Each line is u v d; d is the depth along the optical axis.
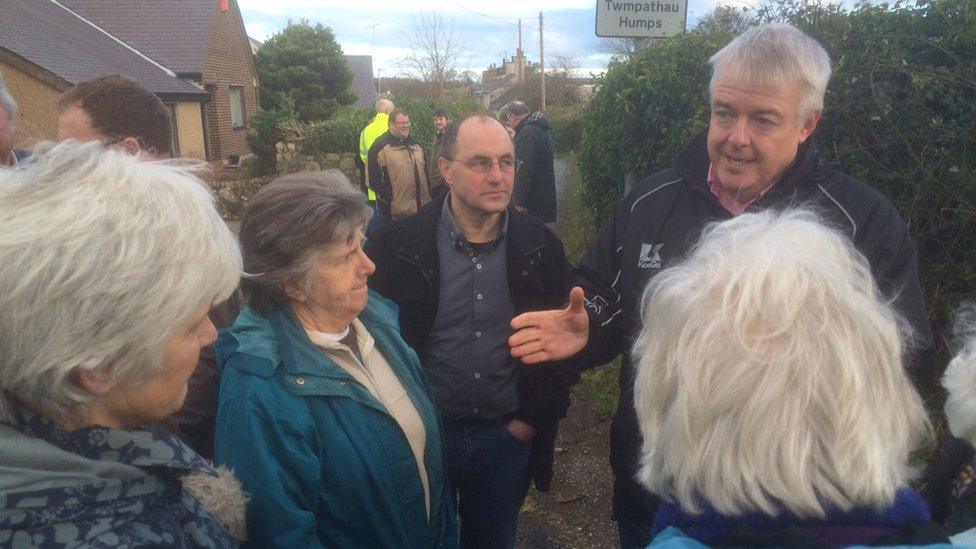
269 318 1.58
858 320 0.85
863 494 0.79
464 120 2.22
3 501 0.79
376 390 1.67
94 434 0.91
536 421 2.31
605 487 3.36
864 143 3.20
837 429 0.79
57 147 0.97
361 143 10.26
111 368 0.91
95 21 19.48
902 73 3.13
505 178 2.19
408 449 1.63
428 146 15.67
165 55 18.80
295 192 1.56
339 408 1.53
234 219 12.23
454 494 2.46
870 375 0.82
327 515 1.54
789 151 1.72
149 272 0.89
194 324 1.00
